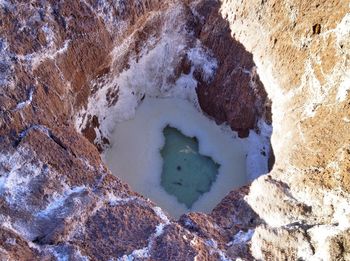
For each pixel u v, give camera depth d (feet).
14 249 24.41
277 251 26.91
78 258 24.77
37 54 30.09
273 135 34.68
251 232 27.91
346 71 28.45
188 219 28.32
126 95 38.19
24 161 27.35
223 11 35.19
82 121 34.12
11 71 29.07
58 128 29.58
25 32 30.17
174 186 37.83
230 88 36.88
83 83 33.04
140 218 27.14
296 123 31.32
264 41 33.45
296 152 30.07
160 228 26.84
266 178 30.45
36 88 29.43
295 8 31.27
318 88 30.25
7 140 27.61
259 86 34.99
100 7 32.71
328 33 29.66
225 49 35.94
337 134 28.14
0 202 25.98
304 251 26.81
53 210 26.48
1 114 27.94
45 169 27.53
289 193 28.86
